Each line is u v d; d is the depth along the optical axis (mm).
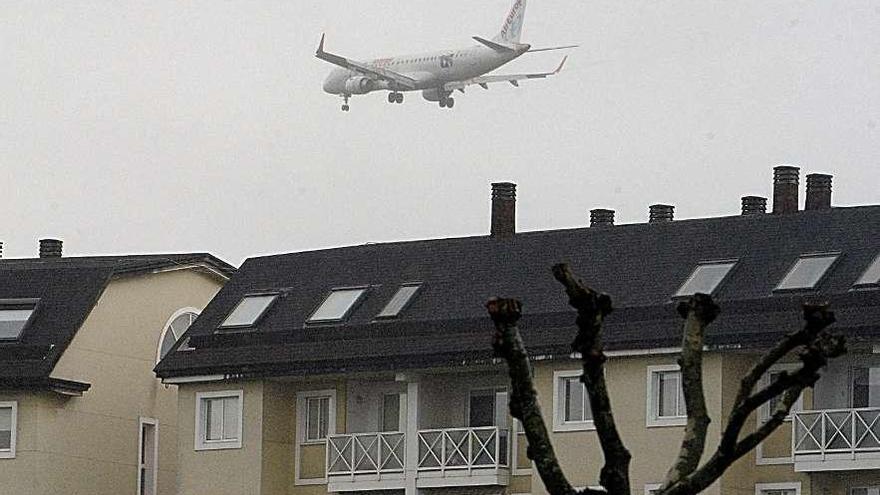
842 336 64125
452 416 188625
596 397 61656
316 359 191250
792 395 63594
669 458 173125
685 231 189250
